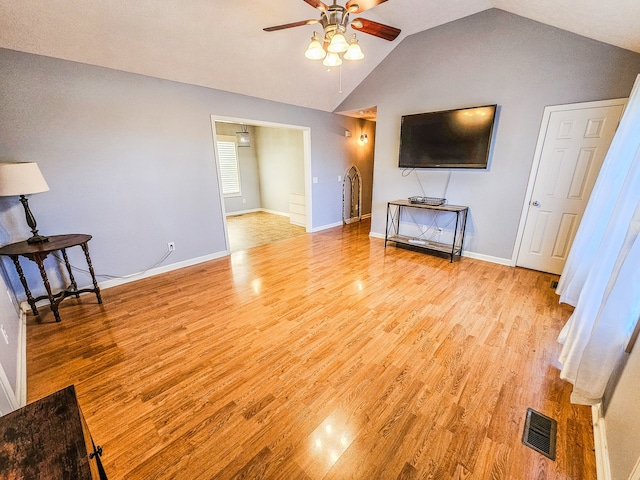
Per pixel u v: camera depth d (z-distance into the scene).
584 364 1.39
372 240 4.85
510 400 1.55
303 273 3.40
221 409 1.51
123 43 2.55
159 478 1.18
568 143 2.93
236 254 4.18
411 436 1.35
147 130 3.08
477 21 3.24
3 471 0.64
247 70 3.44
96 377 1.75
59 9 2.12
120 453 1.28
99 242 2.94
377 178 4.71
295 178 6.62
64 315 2.47
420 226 4.36
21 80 2.32
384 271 3.41
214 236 3.93
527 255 3.42
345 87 4.55
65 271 2.77
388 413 1.48
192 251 3.72
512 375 1.73
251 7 2.60
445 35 3.50
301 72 3.83
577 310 1.79
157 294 2.88
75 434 0.73
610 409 1.27
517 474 1.18
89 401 1.57
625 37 2.24
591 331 1.42
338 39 1.92
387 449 1.29
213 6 2.50
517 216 3.40
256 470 1.21
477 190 3.65
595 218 2.26
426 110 3.89
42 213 2.56
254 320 2.37
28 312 2.52
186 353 1.96
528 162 3.21
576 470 1.19
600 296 1.53
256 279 3.24
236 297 2.80
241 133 6.73
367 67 4.20
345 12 1.92
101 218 2.91
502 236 3.56
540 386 1.65
